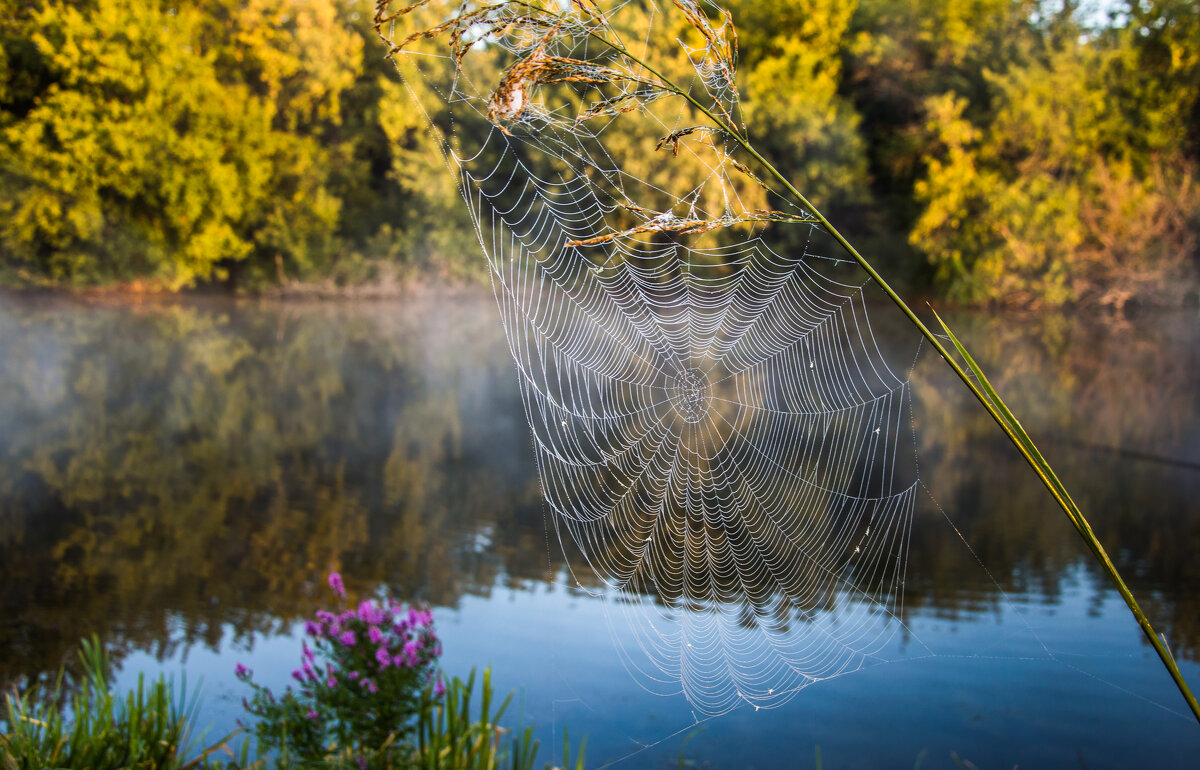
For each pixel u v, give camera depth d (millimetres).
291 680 5250
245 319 25000
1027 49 23344
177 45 24250
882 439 11203
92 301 25562
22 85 23828
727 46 1915
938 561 6887
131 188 23719
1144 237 22469
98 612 6301
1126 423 12945
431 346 21719
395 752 4023
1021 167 22766
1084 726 4535
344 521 8477
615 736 4430
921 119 23922
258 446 11742
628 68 1912
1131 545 7496
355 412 14164
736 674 5055
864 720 4512
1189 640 5566
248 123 25031
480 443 11906
